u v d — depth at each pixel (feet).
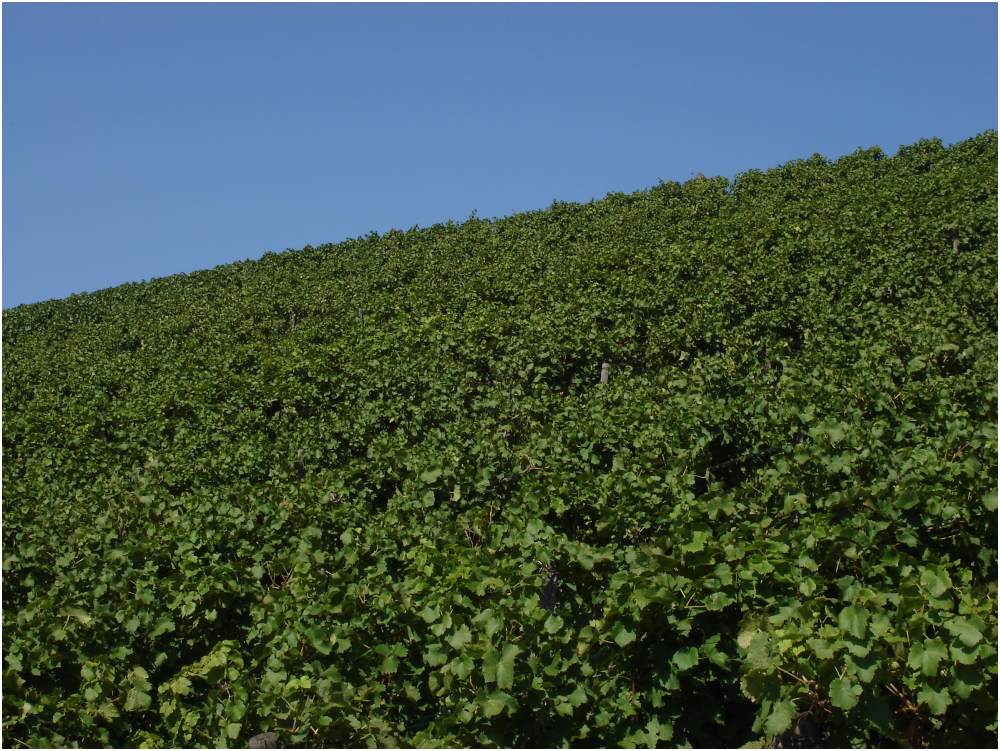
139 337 91.45
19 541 38.14
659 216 94.94
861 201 81.51
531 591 26.61
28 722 25.85
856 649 19.34
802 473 30.96
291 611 28.81
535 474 37.09
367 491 42.55
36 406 70.95
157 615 29.78
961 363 43.47
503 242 98.84
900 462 29.48
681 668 22.44
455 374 56.24
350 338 71.82
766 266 65.77
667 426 38.68
